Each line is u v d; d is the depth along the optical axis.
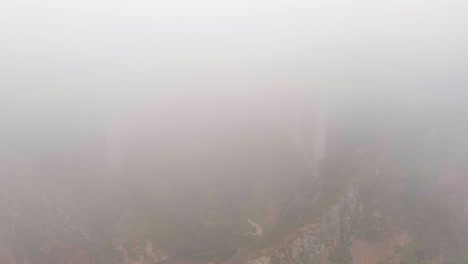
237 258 54.91
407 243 58.44
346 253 55.31
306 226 56.81
